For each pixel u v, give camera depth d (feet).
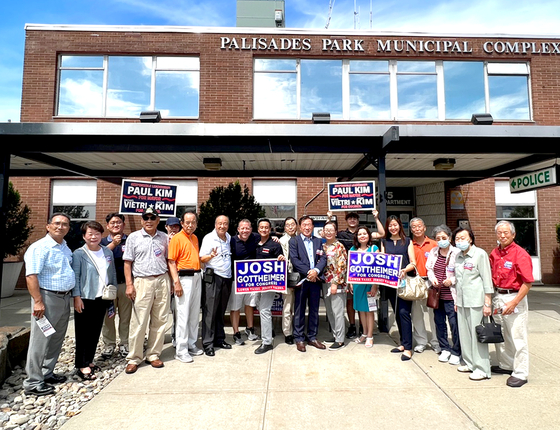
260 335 20.20
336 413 11.70
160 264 16.05
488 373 14.17
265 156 25.40
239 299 18.95
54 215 13.70
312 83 37.78
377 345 18.40
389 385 13.74
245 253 18.13
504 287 14.17
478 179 33.55
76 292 14.46
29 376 13.25
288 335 18.70
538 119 37.65
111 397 12.91
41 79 36.24
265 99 37.29
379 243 19.45
